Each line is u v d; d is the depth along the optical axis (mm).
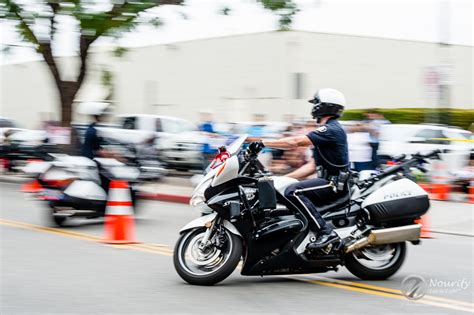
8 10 15195
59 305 5613
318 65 26906
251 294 6062
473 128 20688
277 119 25984
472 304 5859
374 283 6602
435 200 14766
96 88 19469
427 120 24469
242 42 27000
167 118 19781
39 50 16906
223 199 6180
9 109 37250
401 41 28688
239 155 6316
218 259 6336
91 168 10281
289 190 6359
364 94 28141
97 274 6875
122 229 8906
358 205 6527
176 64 29047
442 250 8898
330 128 6469
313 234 6324
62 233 9695
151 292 6094
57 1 14750
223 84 27594
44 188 10055
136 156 14633
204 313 5406
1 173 20906
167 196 14820
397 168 6746
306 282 6625
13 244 8680
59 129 17000
